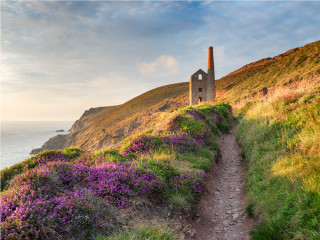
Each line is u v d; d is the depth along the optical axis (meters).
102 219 4.72
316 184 4.83
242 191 7.88
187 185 7.12
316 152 6.36
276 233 4.44
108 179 6.23
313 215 4.13
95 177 6.45
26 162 8.70
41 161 8.83
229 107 26.91
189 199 6.61
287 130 9.29
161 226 5.07
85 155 9.89
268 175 6.98
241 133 15.07
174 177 7.46
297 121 9.33
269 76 65.62
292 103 11.74
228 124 21.25
